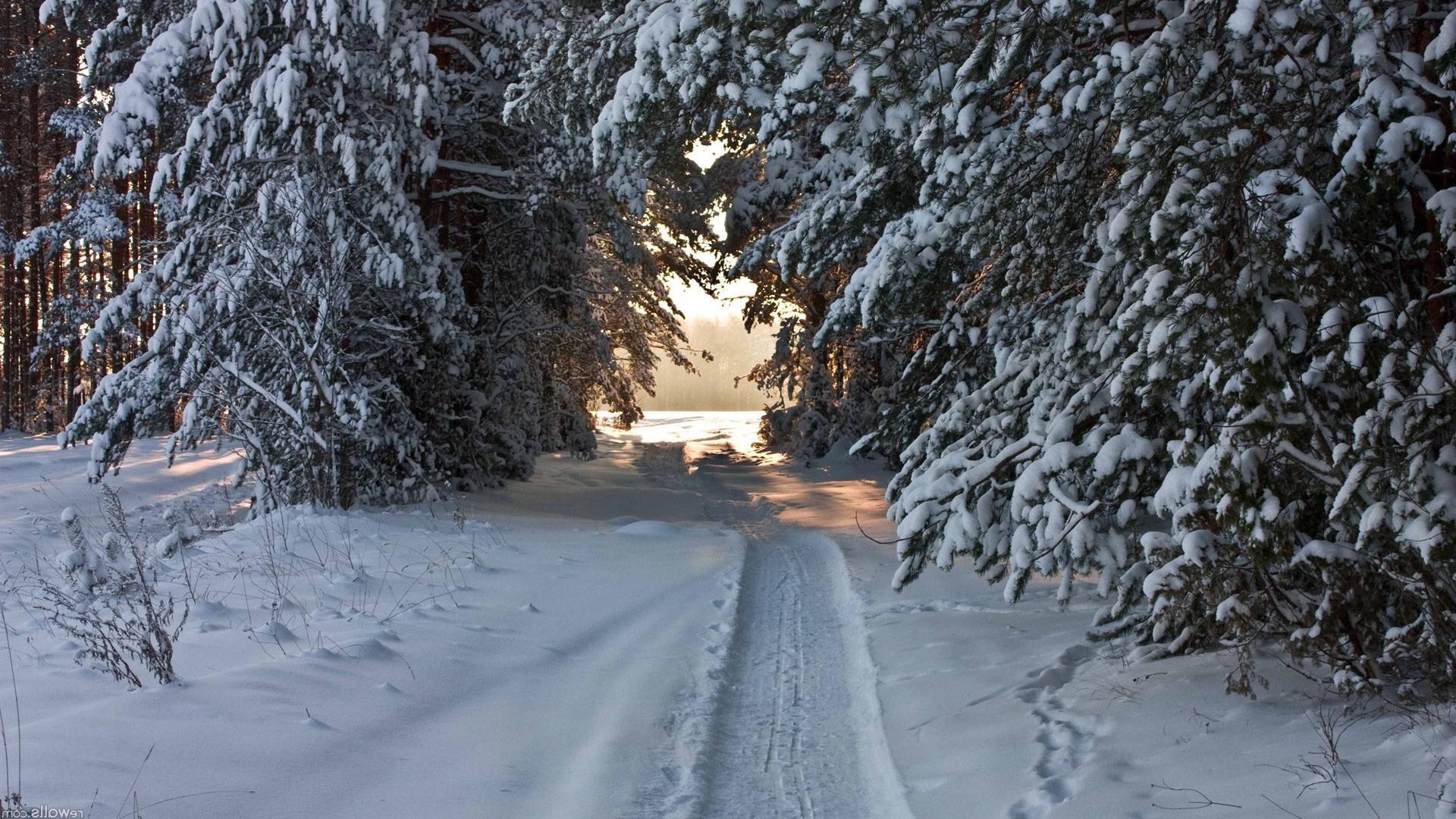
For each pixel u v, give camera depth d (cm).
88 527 1198
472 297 1717
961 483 640
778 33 739
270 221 1165
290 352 1138
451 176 1661
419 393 1413
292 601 743
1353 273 460
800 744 520
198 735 443
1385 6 455
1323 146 507
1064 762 440
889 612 796
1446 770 345
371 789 417
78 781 377
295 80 1186
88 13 1447
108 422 1230
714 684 604
